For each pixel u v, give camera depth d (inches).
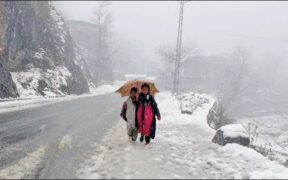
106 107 796.6
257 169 267.1
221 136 361.1
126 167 255.0
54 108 717.9
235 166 273.4
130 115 340.5
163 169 254.1
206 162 283.1
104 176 231.3
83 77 1635.1
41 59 1235.9
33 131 416.5
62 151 308.0
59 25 1663.4
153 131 337.1
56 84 1216.8
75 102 918.4
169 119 580.7
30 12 1318.9
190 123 538.9
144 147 330.3
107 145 336.5
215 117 833.5
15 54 1109.1
